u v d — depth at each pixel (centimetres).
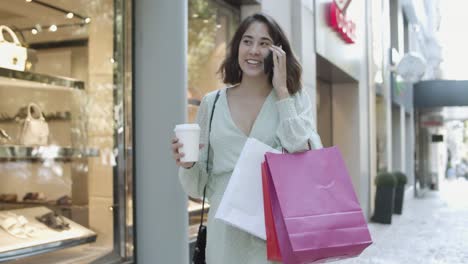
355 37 1170
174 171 414
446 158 4991
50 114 397
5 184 365
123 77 420
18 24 381
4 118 366
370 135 1394
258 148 225
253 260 226
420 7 2405
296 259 208
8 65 369
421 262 784
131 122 419
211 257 238
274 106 238
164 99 417
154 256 416
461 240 994
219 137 237
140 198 420
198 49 553
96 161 417
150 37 421
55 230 381
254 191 222
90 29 424
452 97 2325
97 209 412
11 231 357
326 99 1270
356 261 780
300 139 222
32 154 380
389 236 1045
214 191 241
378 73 1545
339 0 991
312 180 217
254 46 242
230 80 261
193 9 543
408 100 2298
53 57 402
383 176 1260
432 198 2188
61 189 399
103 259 392
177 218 415
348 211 216
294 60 246
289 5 756
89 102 422
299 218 209
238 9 626
